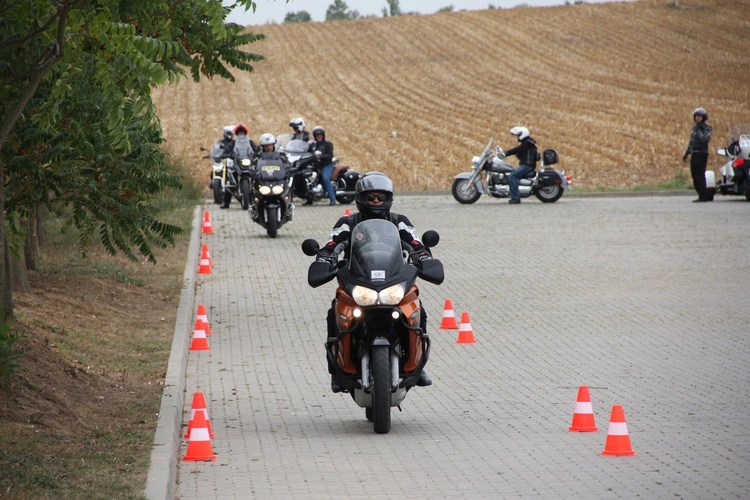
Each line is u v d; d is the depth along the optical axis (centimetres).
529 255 4222
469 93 12938
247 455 1655
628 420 1867
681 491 1425
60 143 2330
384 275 1788
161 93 13562
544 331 2797
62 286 3042
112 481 1394
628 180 7969
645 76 13550
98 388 1981
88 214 2523
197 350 2583
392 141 9919
